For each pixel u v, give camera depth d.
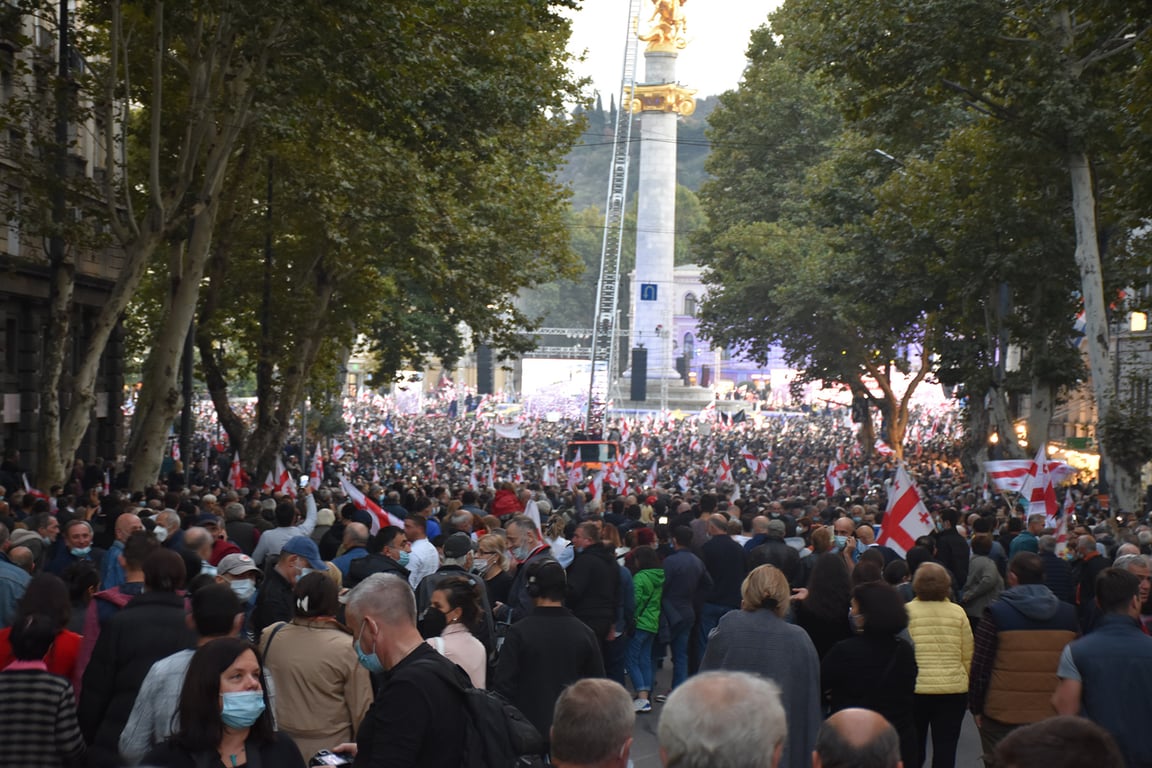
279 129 26.20
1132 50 29.34
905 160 45.91
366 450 66.25
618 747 4.57
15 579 9.74
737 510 19.42
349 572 11.73
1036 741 3.84
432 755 5.88
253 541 14.93
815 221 62.25
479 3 26.73
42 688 6.76
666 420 108.81
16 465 30.45
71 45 28.47
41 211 25.72
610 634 12.22
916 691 9.52
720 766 3.86
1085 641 7.52
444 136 27.25
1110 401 30.47
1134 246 37.72
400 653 6.20
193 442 61.12
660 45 119.94
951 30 29.02
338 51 24.42
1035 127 30.52
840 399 126.38
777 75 80.19
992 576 13.52
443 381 144.38
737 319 72.62
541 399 132.50
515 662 8.26
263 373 38.75
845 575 10.34
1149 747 7.28
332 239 35.91
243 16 23.34
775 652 7.97
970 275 41.28
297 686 7.66
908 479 15.41
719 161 83.69
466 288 39.97
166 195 31.77
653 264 122.25
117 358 44.03
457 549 11.12
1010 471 25.64
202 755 5.56
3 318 34.34
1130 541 18.39
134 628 7.57
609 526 14.90
